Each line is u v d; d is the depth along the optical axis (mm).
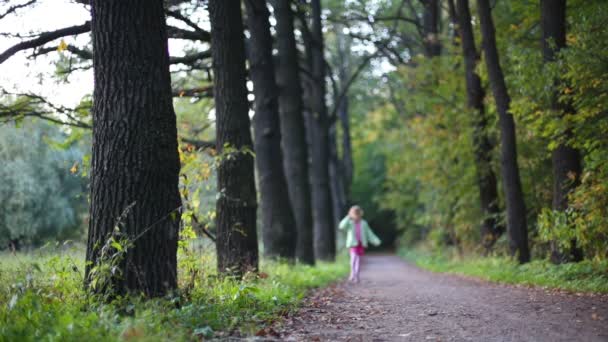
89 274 6371
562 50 10766
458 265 20922
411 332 6258
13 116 11148
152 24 6617
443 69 22906
